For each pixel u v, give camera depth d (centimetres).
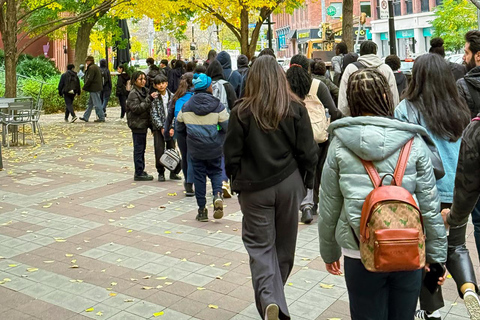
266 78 402
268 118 396
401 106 404
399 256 269
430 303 397
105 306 474
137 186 942
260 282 393
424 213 298
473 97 429
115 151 1329
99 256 600
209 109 677
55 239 659
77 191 912
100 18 2519
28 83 2430
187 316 451
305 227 685
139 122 962
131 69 2903
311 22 6444
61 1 2444
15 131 1457
